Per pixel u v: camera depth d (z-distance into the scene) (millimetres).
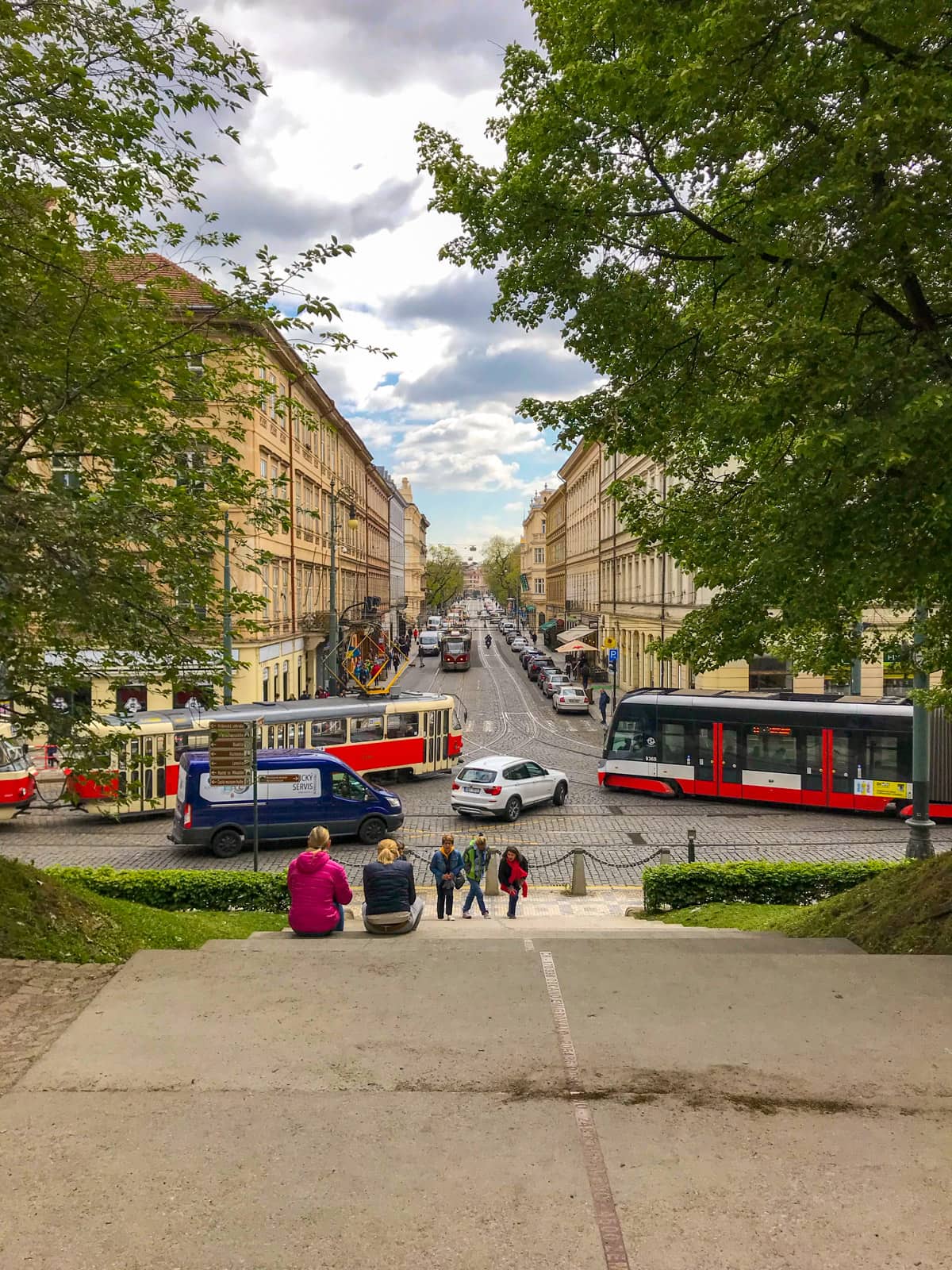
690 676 36312
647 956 7113
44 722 7641
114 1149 4109
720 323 7551
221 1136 4234
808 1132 4289
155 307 7898
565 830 20547
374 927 9344
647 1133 4277
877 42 6125
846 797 21719
